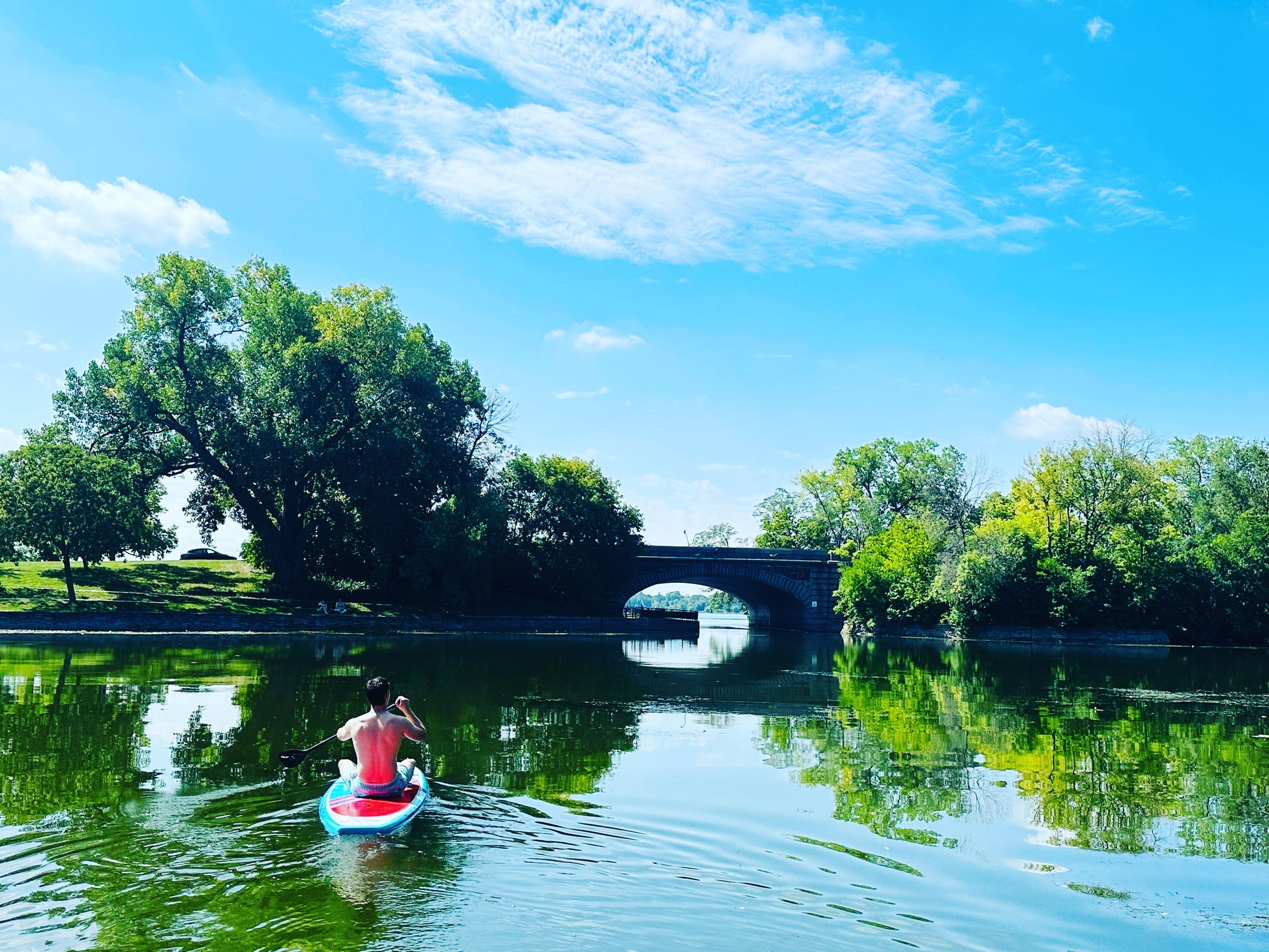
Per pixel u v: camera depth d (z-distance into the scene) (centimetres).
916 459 10775
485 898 827
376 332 6309
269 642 4619
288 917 774
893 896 873
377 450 6419
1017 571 7150
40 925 754
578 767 1454
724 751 1652
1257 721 2223
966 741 1842
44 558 5678
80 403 6162
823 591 8719
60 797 1192
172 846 970
